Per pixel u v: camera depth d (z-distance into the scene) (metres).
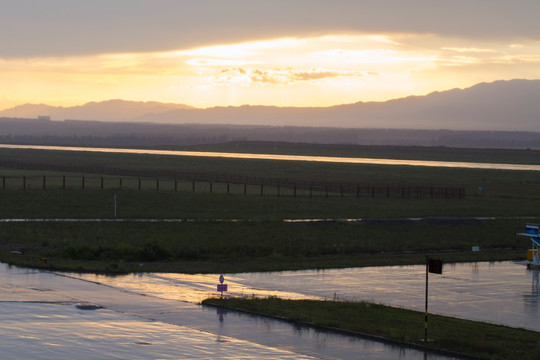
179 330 28.89
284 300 35.25
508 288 40.56
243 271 45.00
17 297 33.84
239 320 30.83
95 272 42.06
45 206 73.75
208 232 60.62
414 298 37.38
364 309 33.59
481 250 58.22
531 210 87.50
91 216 67.81
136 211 72.69
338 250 55.25
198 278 41.91
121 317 30.75
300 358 25.36
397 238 62.38
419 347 26.75
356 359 25.33
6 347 25.62
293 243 57.22
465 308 35.16
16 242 52.56
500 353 26.02
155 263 47.44
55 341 26.64
